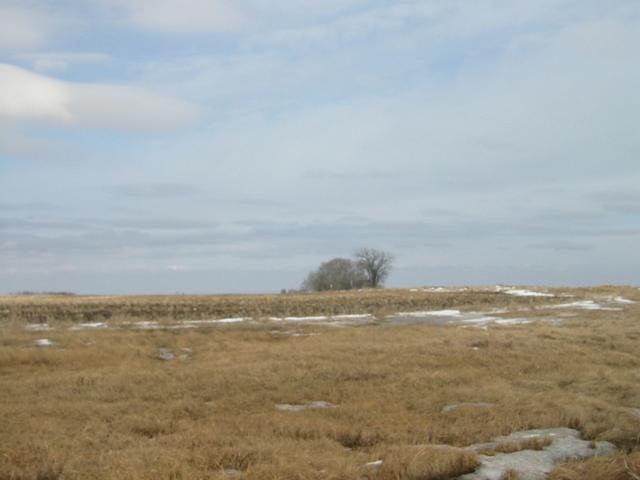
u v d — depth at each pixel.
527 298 58.59
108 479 7.71
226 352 21.53
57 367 18.45
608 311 38.88
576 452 9.37
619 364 18.42
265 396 13.77
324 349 20.88
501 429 10.70
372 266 104.31
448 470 8.17
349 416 11.85
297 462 8.42
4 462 8.41
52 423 10.88
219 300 61.28
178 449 9.11
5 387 14.59
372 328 29.58
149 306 50.47
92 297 73.81
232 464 8.66
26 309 45.81
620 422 10.91
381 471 8.08
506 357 19.22
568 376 16.08
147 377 15.89
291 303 54.12
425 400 13.17
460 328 28.42
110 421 11.27
